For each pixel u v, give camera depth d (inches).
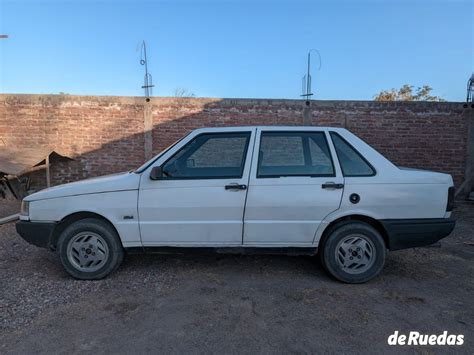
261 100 353.7
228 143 168.7
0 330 124.8
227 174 165.0
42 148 346.0
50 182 357.7
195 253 168.2
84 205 164.4
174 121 355.3
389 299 150.9
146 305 143.9
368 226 163.3
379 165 165.0
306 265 189.9
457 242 238.5
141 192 163.9
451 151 355.3
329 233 164.2
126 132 356.2
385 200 161.9
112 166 358.9
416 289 161.6
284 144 167.9
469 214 323.3
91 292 155.6
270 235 163.8
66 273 176.7
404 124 353.7
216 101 353.4
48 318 133.2
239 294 154.2
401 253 212.8
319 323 130.9
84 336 121.9
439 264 195.3
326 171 164.6
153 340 119.7
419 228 162.2
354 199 161.6
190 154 168.6
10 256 199.0
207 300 148.5
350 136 169.2
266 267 186.7
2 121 353.7
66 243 165.6
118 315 135.9
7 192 328.5
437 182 163.9
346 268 165.3
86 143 357.1
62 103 353.1
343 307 143.2
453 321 133.6
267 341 119.4
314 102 354.3
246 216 163.0
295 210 162.2
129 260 194.5
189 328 127.0
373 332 125.3
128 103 354.0
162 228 164.4
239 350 114.3
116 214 164.2
